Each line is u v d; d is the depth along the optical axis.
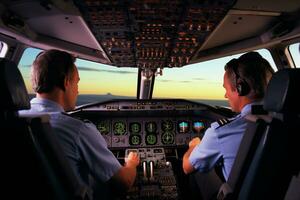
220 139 1.55
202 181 2.57
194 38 2.73
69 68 1.50
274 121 1.09
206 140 1.63
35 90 1.48
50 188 1.15
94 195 1.66
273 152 1.12
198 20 2.23
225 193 1.31
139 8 1.98
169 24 2.33
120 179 1.57
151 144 3.69
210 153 1.60
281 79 1.08
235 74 1.55
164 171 3.08
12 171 1.13
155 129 3.70
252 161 1.19
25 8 2.45
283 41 3.35
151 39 2.78
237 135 1.51
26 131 1.08
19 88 1.09
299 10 2.49
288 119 1.09
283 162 1.13
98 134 1.55
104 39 2.79
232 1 1.84
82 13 2.08
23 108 1.12
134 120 3.70
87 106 3.47
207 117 3.74
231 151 1.52
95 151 1.47
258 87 1.51
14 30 2.76
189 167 1.76
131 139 3.67
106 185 1.66
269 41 3.32
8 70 1.05
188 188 3.34
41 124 1.13
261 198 1.18
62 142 1.38
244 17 2.78
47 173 1.14
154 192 2.71
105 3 1.88
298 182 1.29
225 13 2.07
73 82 1.53
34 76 1.46
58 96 1.50
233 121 1.55
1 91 1.04
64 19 2.80
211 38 3.55
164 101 3.58
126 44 2.96
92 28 2.45
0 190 1.16
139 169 3.11
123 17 2.16
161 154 3.43
